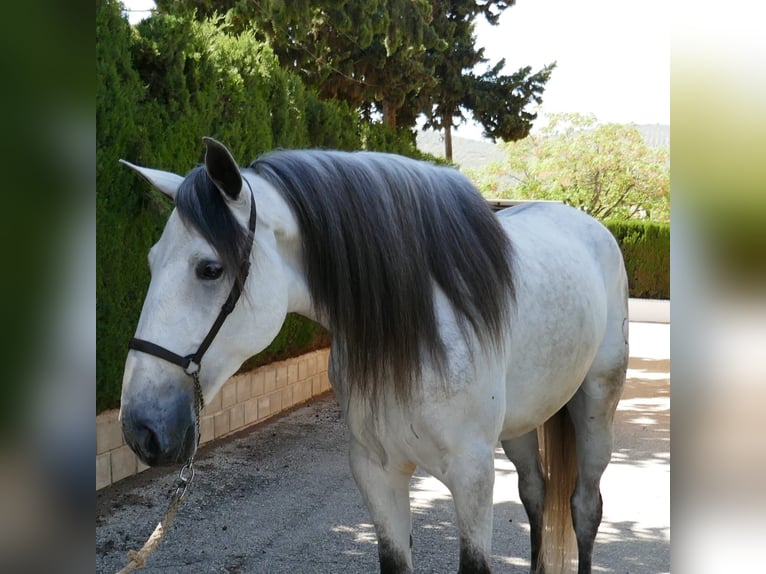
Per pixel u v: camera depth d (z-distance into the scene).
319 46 8.94
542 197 31.58
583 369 2.68
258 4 7.62
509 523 4.12
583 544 2.90
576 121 32.22
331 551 3.68
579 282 2.67
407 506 2.31
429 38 8.75
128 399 1.75
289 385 7.20
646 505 4.46
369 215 2.06
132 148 4.43
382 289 2.05
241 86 5.63
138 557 1.84
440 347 2.06
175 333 1.78
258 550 3.68
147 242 4.61
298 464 5.26
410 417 2.08
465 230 2.21
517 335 2.36
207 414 5.71
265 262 1.91
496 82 12.93
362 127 8.43
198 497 4.48
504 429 2.50
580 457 2.94
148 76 4.80
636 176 29.72
